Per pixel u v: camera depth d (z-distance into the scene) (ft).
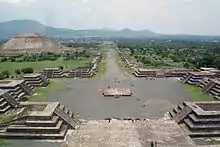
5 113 200.95
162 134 167.32
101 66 525.34
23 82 299.38
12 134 171.53
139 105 246.27
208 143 162.81
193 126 175.94
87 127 181.27
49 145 161.27
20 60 591.37
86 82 365.20
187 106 201.36
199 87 327.47
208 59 502.38
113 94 284.61
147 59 610.24
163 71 421.18
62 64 534.37
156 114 218.38
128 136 164.45
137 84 351.87
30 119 179.52
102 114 219.00
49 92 301.02
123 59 638.94
